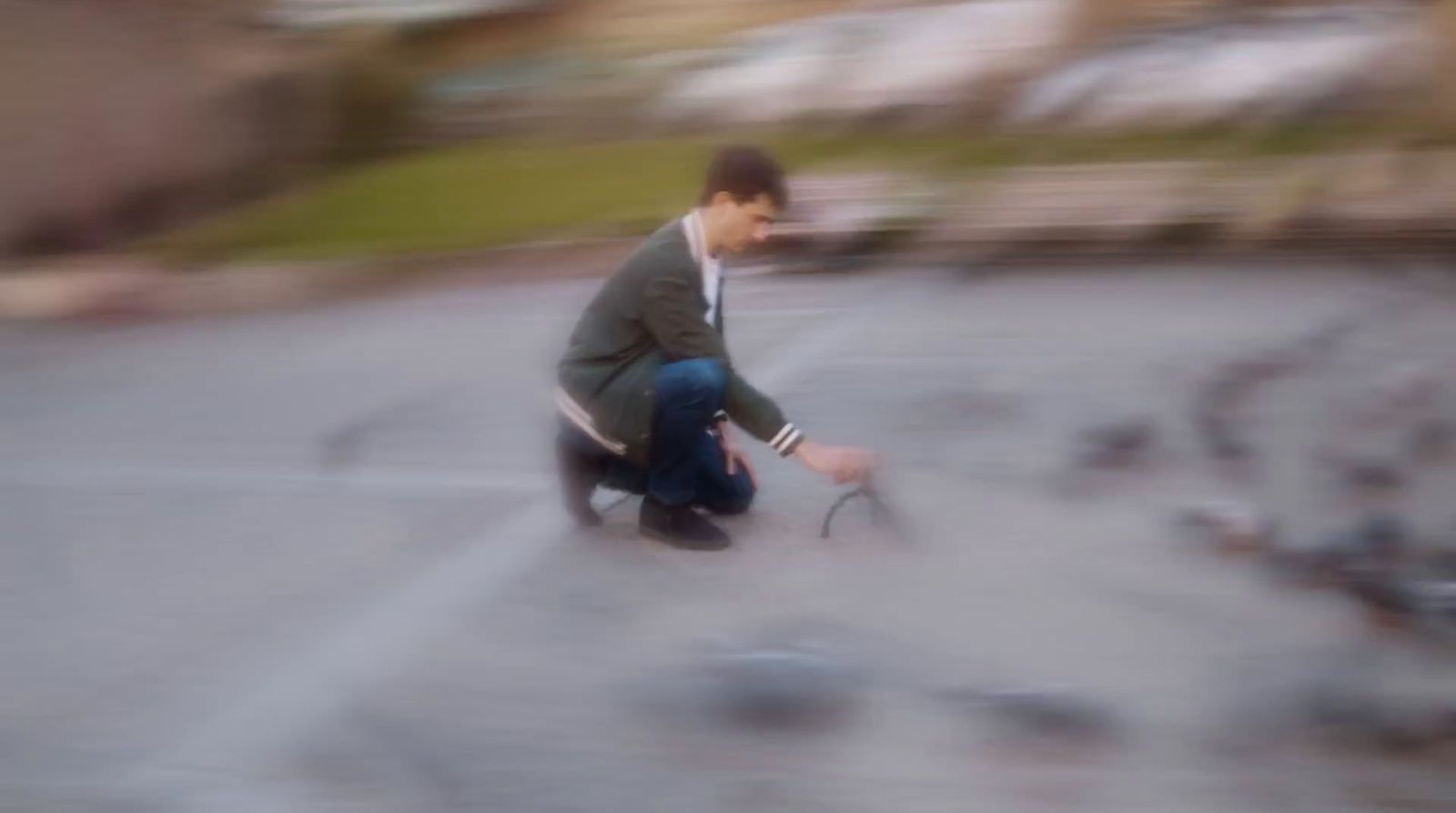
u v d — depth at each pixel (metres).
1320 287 7.42
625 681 3.93
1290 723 3.55
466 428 6.17
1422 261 7.71
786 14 14.08
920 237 8.62
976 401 6.02
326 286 9.12
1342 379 6.03
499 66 13.59
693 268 4.43
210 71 11.70
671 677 3.94
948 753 3.53
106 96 10.90
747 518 4.89
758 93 12.20
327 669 4.09
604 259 9.05
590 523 4.85
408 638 4.23
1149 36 11.97
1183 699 3.68
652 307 4.43
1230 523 4.57
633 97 12.67
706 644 4.09
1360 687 3.68
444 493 5.39
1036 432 5.63
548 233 9.53
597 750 3.63
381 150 12.78
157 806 3.48
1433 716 3.54
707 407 4.46
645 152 11.55
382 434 6.15
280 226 10.54
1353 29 11.25
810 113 11.80
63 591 4.69
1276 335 6.67
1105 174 9.33
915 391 6.20
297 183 12.16
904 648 4.00
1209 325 6.89
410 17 13.59
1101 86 11.02
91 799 3.52
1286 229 8.25
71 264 10.05
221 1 11.88
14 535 5.20
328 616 4.41
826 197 9.38
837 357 6.76
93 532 5.20
